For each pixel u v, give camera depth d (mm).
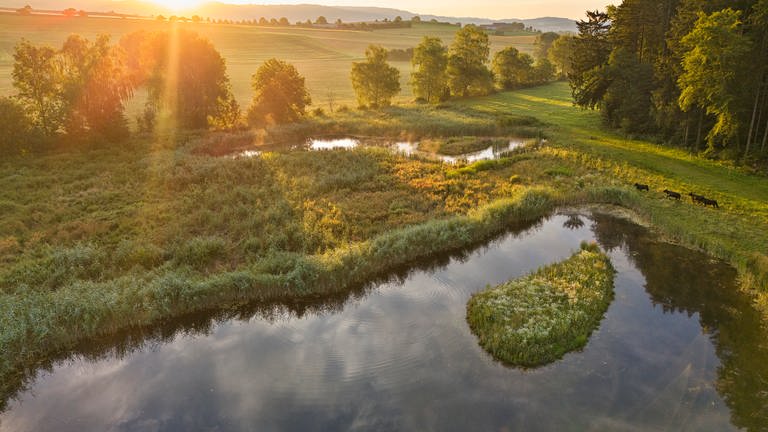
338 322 20938
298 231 28984
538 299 21594
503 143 55375
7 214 31562
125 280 22797
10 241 27312
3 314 19656
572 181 38312
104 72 53031
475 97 96312
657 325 20094
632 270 25062
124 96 57656
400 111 79375
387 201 34938
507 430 14633
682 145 48406
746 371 17156
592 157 44844
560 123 65312
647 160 43531
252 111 68500
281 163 43969
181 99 63406
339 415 15477
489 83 96750
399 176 40875
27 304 20453
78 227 29672
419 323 20656
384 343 19281
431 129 62062
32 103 51625
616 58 57844
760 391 16125
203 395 16609
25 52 48688
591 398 15953
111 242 27984
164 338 20156
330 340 19625
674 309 21312
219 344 19625
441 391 16422
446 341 19281
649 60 60719
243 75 114875
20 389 17203
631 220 31797
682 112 48062
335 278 23406
